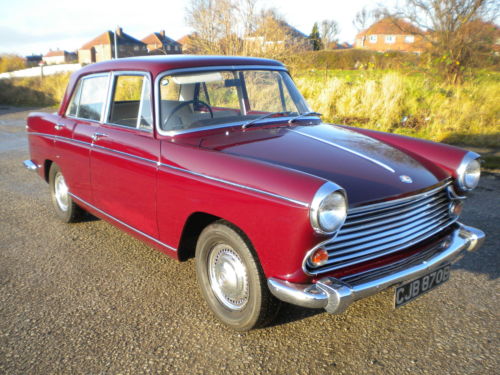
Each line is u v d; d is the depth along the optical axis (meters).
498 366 2.61
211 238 2.97
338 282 2.47
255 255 2.71
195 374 2.61
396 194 2.69
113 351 2.82
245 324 2.90
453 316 3.12
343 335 2.95
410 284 2.75
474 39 12.14
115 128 3.83
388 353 2.76
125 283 3.70
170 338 2.95
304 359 2.72
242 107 3.83
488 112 9.59
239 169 2.72
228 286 2.97
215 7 15.72
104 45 71.00
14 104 21.78
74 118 4.51
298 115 4.00
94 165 4.02
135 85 3.70
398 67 13.61
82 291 3.58
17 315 3.25
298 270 2.48
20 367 2.69
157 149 3.30
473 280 3.59
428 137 8.80
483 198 5.50
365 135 3.75
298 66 15.53
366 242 2.67
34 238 4.72
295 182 2.44
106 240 4.64
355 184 2.66
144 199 3.44
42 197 6.28
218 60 3.84
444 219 3.24
